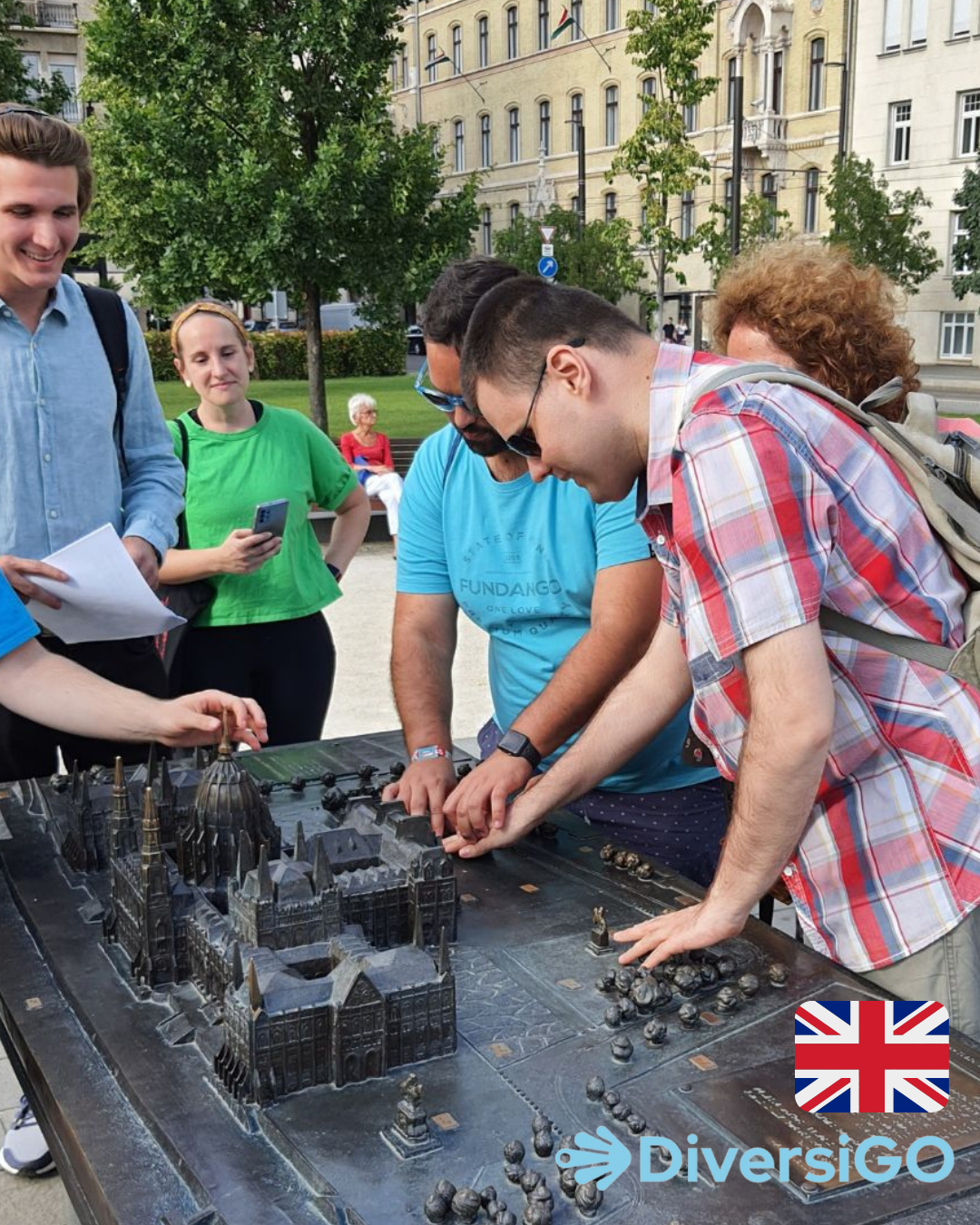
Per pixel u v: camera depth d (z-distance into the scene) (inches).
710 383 67.6
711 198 1430.9
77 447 118.6
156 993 70.6
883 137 1296.8
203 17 495.5
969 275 1063.6
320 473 165.5
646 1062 63.6
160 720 83.7
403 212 528.7
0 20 752.3
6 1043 78.1
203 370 150.6
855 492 67.2
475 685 260.1
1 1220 104.8
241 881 72.3
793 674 63.6
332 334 1115.9
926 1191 54.2
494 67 1699.1
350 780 105.7
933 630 70.2
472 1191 52.0
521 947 76.4
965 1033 70.8
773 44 1355.8
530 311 70.1
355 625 311.3
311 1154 56.1
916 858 71.1
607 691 96.0
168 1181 56.4
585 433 70.6
